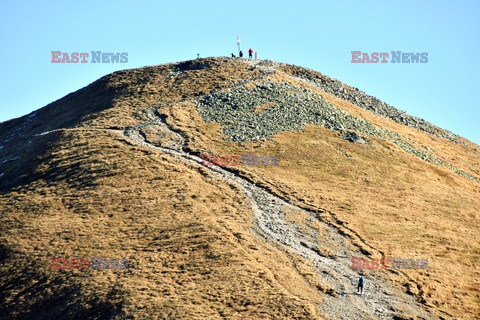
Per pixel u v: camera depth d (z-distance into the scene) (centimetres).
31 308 4869
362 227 6253
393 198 7088
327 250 5694
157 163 7138
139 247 5459
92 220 5988
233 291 4731
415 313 4822
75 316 4625
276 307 4516
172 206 6197
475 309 5072
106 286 4875
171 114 8638
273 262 5278
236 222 5981
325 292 4956
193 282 4878
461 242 6334
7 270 5328
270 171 7275
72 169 7138
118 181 6725
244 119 8481
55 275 5162
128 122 8500
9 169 7775
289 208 6444
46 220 6047
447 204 7262
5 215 6247
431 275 5522
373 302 4916
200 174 7012
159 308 4497
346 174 7469
